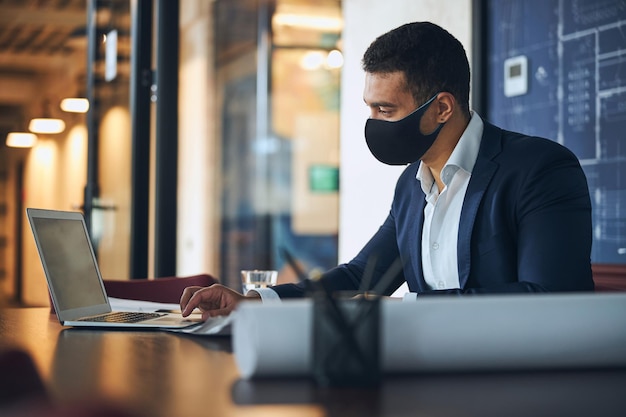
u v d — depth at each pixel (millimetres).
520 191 1747
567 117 3311
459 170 1837
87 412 558
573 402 849
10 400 733
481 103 3779
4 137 4617
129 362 1137
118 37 4223
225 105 9773
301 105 12453
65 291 1732
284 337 928
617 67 3076
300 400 833
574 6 3277
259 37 10125
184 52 8930
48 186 4488
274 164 11859
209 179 9336
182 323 1633
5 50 4574
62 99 4422
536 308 1005
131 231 4141
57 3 4438
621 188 3061
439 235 1883
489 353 988
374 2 4605
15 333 1551
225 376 1005
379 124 1829
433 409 803
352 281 2055
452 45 1831
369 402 826
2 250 4762
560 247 1638
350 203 4758
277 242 12000
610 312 1028
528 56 3520
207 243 9406
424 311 972
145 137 4160
